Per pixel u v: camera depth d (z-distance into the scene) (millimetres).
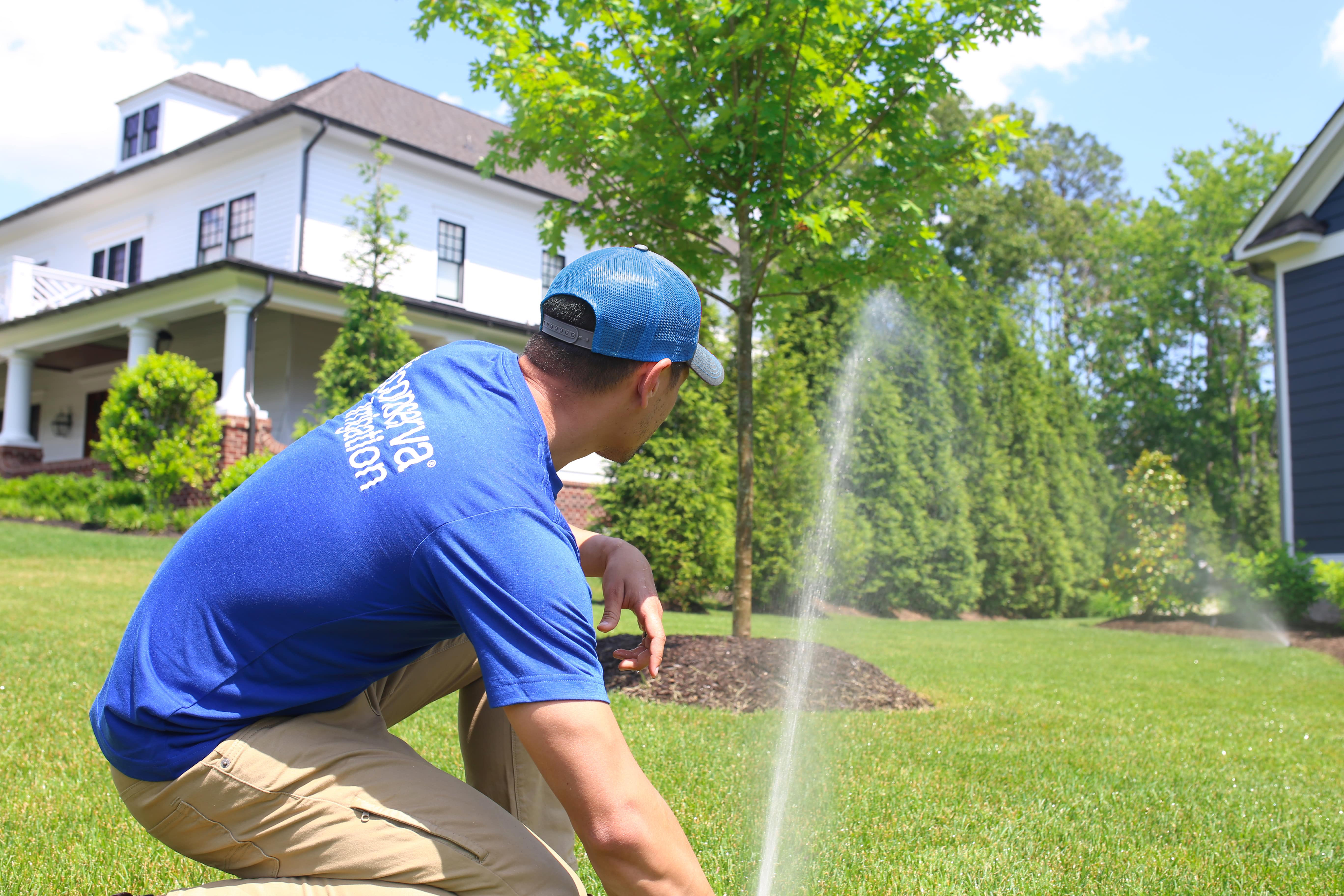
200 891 1307
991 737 4410
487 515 1234
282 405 17516
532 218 21062
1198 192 29406
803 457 13797
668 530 12156
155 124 21266
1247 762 4156
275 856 1352
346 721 1454
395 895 1325
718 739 4035
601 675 1254
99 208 21672
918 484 14945
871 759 3793
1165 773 3828
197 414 14359
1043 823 3010
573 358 1424
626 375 1431
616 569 1799
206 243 18844
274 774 1319
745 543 6211
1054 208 33688
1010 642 10031
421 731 3795
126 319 16500
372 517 1272
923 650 8617
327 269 17453
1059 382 20078
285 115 16688
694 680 5230
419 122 19891
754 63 5906
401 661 1431
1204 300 30094
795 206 6105
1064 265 36688
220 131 17328
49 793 2908
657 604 1737
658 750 3744
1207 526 22031
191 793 1332
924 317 15828
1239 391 31281
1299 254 13586
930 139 6355
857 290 6684
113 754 1370
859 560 14078
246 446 14906
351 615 1300
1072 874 2559
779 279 6977
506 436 1310
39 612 7059
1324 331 13273
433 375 1412
